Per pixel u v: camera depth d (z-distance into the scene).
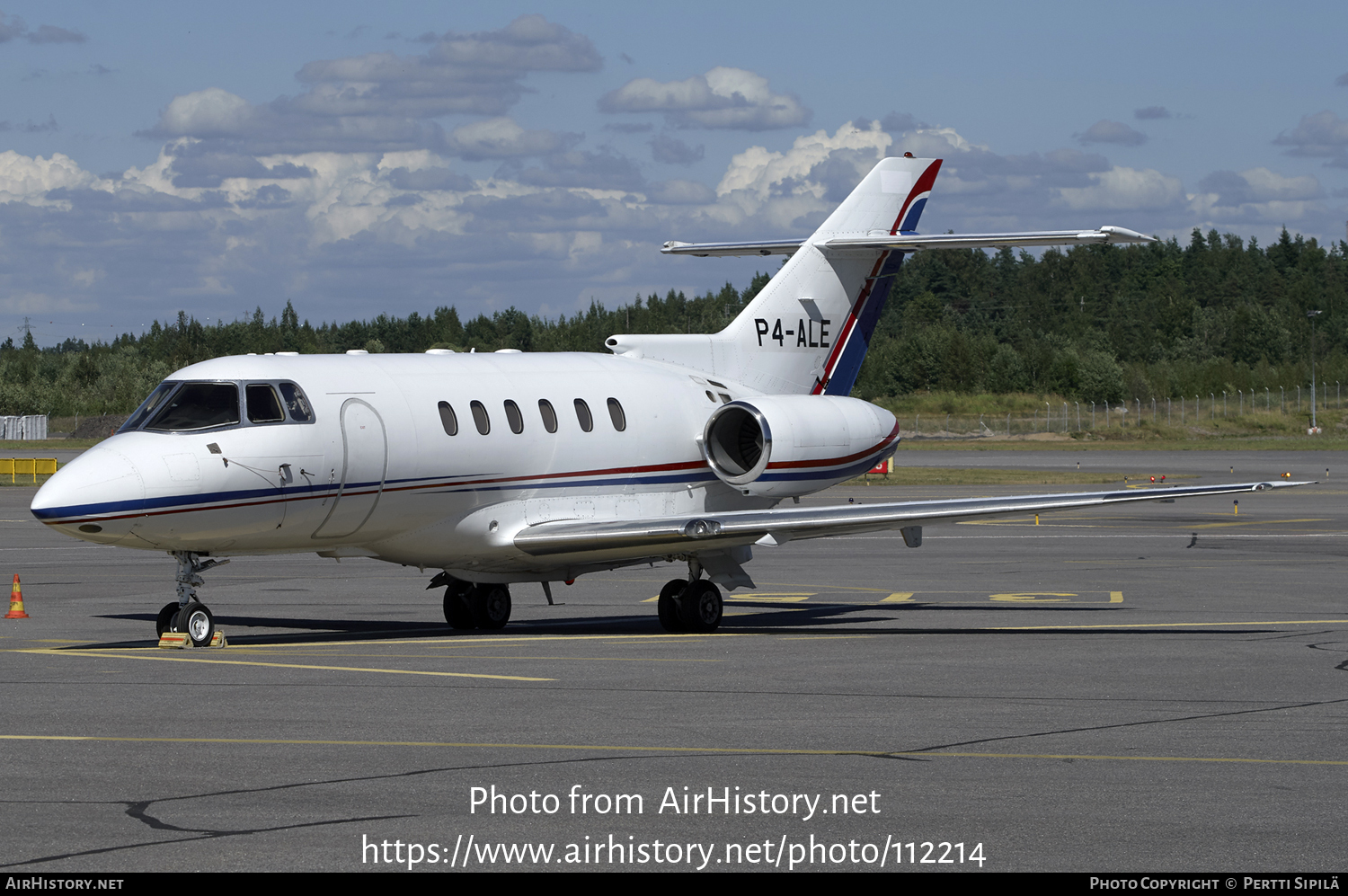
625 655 28.56
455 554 32.62
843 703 22.67
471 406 32.47
